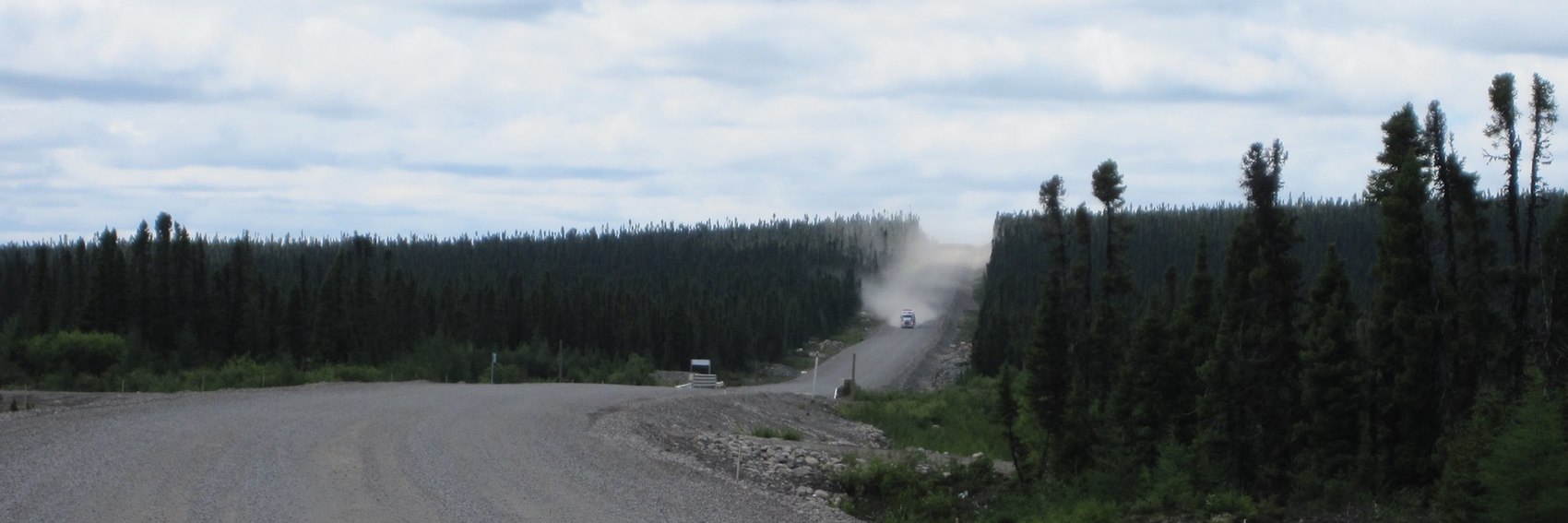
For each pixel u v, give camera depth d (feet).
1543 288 55.52
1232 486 62.80
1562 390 50.19
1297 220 67.46
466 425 75.77
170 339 212.64
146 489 45.21
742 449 81.41
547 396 113.80
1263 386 65.00
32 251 395.96
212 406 81.41
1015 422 84.58
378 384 131.03
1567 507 43.09
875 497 74.28
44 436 58.80
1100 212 90.68
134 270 223.71
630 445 71.15
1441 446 54.19
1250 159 67.51
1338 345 61.93
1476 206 57.82
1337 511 55.36
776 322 373.81
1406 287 57.26
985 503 74.18
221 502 43.21
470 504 45.70
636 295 359.05
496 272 474.90
